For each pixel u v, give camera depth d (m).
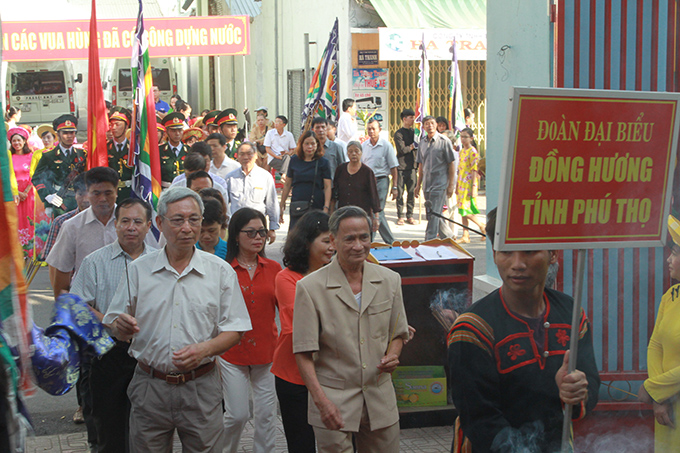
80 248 4.77
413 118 13.97
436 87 19.05
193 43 16.56
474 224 13.75
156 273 3.63
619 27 4.88
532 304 2.73
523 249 2.51
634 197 2.60
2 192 2.30
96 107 6.66
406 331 3.59
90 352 2.70
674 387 3.44
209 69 29.64
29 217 10.10
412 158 13.93
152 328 3.58
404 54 16.61
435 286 5.39
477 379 2.65
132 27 16.38
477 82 19.25
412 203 14.09
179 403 3.57
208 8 28.03
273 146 15.28
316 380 3.34
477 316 2.72
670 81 4.87
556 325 2.72
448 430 5.20
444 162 11.41
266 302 4.44
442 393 5.30
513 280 2.65
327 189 8.89
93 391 4.07
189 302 3.59
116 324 3.49
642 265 4.79
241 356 4.39
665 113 2.59
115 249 4.23
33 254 9.73
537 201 2.50
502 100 6.79
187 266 3.64
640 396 3.71
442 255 5.36
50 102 24.64
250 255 4.54
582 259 2.56
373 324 3.42
